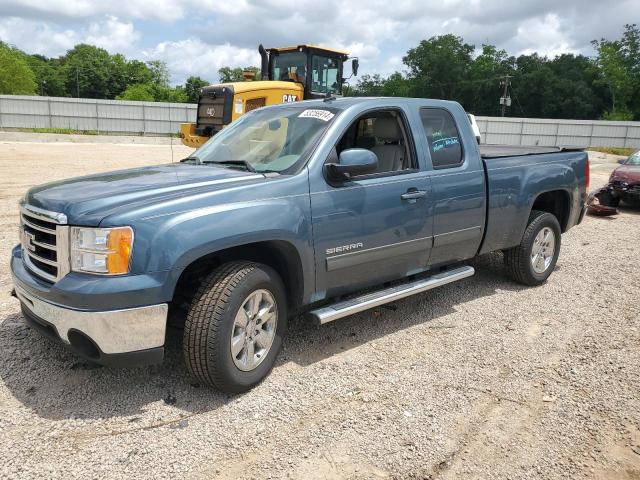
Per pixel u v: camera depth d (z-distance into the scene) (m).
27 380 3.69
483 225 5.33
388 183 4.40
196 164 4.47
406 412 3.48
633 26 73.62
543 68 83.12
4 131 33.38
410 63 91.31
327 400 3.60
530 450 3.12
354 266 4.24
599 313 5.31
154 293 3.18
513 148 6.74
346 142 4.97
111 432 3.16
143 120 37.59
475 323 5.00
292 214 3.75
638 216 11.58
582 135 43.56
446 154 5.01
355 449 3.09
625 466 3.00
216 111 12.73
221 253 3.73
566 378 3.96
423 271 4.95
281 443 3.12
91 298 3.08
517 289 6.03
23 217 3.73
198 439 3.12
